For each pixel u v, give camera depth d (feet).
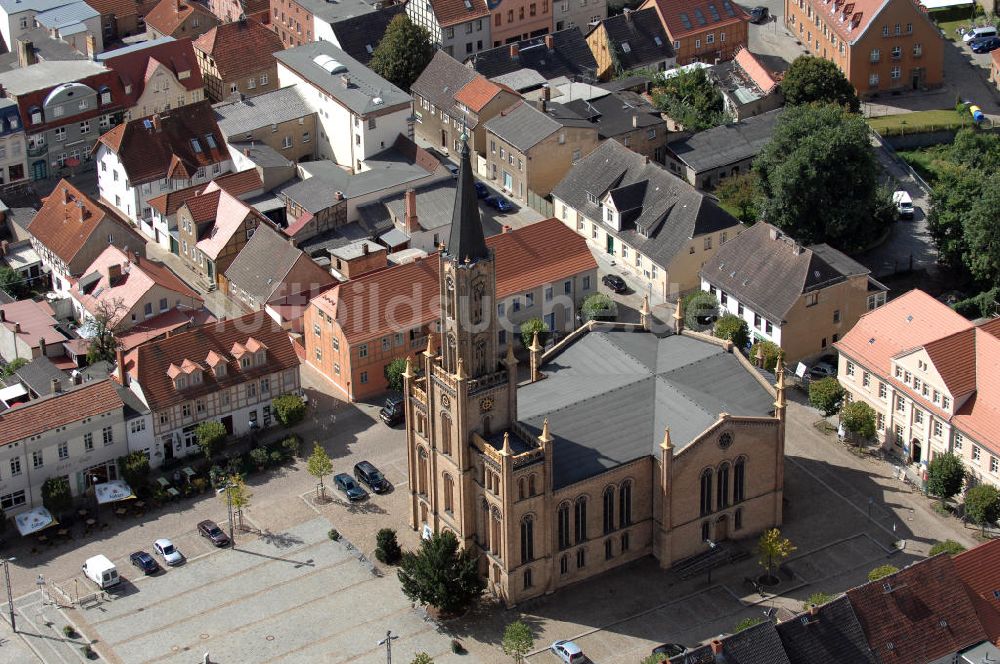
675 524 590.14
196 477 645.92
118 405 637.30
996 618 541.34
